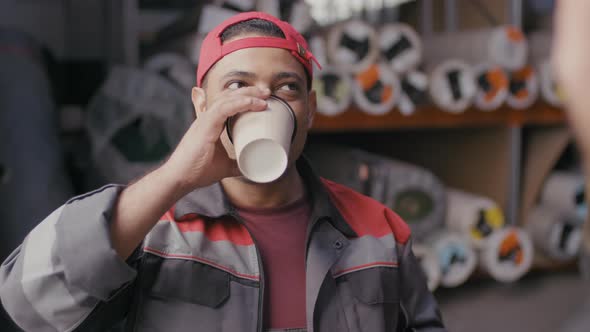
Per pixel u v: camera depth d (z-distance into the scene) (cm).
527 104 251
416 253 231
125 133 206
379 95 228
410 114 235
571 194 262
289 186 81
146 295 74
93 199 69
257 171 65
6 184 182
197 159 66
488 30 245
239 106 64
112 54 288
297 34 78
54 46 306
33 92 204
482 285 256
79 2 301
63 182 194
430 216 246
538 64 258
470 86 236
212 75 76
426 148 316
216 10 213
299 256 79
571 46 22
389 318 82
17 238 176
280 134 65
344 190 91
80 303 67
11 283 68
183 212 77
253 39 73
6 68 205
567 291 246
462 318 221
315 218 79
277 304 76
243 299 75
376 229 85
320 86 220
